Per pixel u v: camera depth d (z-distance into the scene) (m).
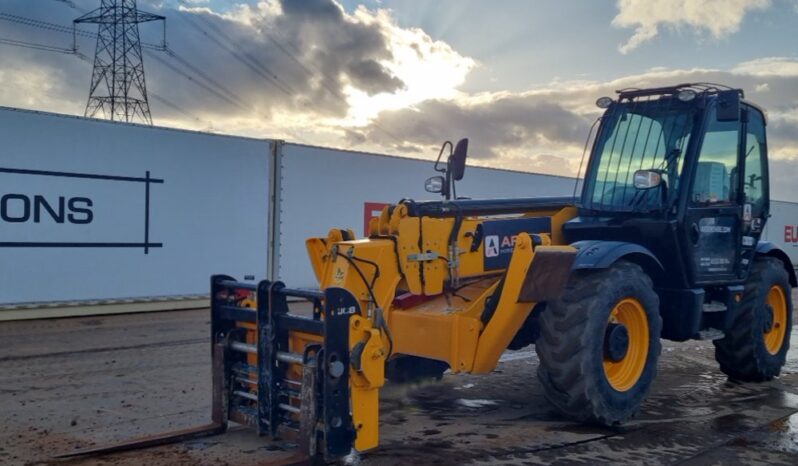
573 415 5.27
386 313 5.27
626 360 5.56
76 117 10.33
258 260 12.39
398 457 4.64
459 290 5.65
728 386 7.05
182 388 6.43
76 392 6.24
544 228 6.30
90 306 10.55
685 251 6.03
